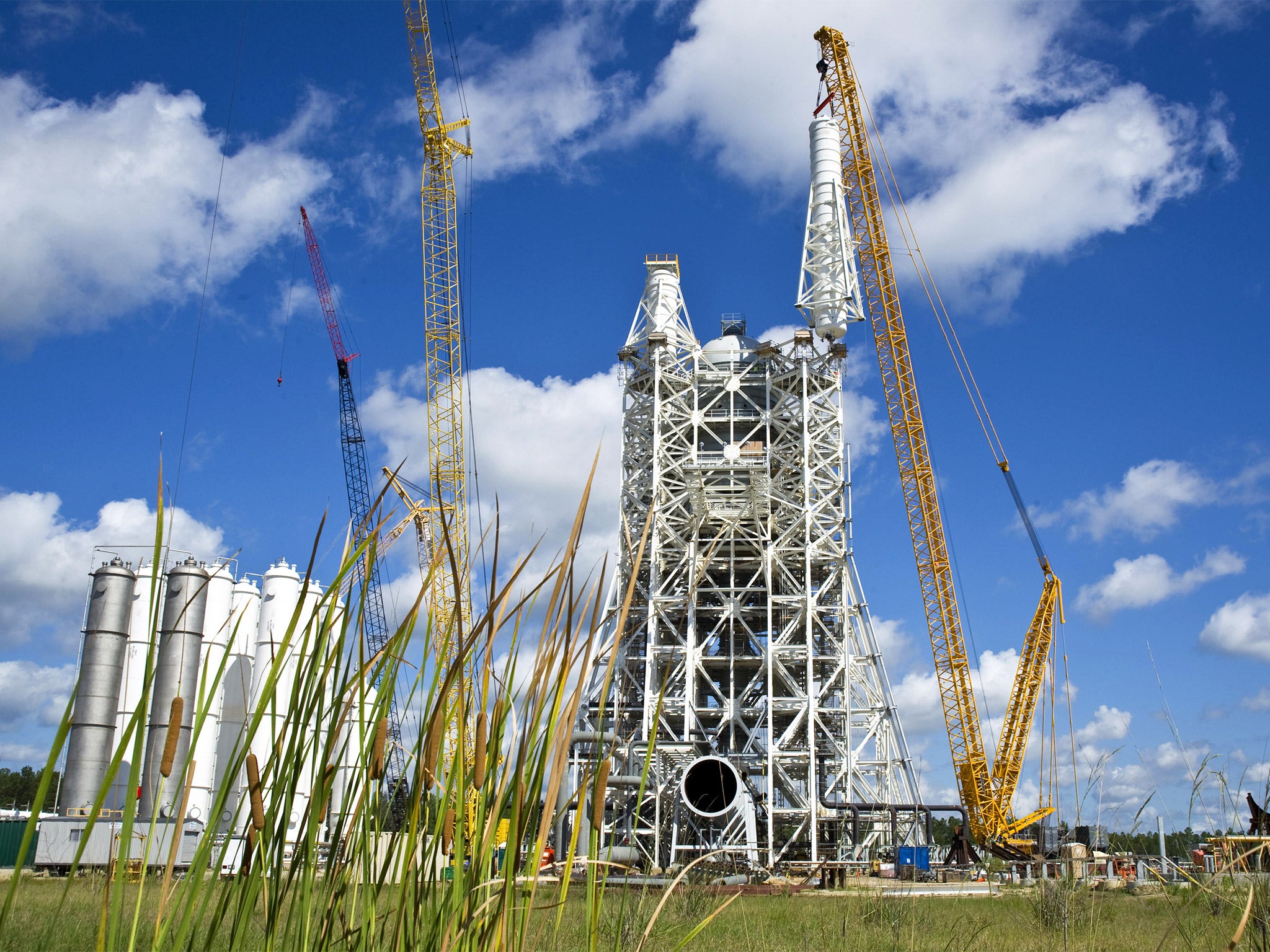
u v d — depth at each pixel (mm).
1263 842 9930
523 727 4848
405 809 5238
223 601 88312
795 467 98375
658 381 103000
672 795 81438
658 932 15195
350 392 112250
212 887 4223
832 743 90500
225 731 76938
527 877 4742
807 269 103375
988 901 30625
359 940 4789
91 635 91875
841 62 107438
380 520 4895
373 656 4961
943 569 97750
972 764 94312
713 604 97750
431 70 100562
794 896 36438
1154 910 23625
